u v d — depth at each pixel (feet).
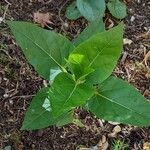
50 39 1.37
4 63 1.93
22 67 1.93
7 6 2.07
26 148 1.77
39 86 1.90
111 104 1.36
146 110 1.34
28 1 2.10
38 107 1.44
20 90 1.88
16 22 1.32
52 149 1.78
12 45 1.97
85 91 1.24
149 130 1.86
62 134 1.82
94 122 1.85
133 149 1.81
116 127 1.85
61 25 2.07
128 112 1.34
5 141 1.77
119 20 2.11
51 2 2.11
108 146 1.82
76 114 1.85
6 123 1.81
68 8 2.07
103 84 1.37
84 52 1.18
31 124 1.43
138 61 2.02
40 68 1.38
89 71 1.22
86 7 1.99
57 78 1.23
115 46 1.15
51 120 1.43
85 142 1.81
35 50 1.36
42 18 2.06
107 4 2.08
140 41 2.07
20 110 1.84
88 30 1.41
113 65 1.22
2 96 1.86
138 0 2.18
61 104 1.19
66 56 1.38
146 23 2.12
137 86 1.96
